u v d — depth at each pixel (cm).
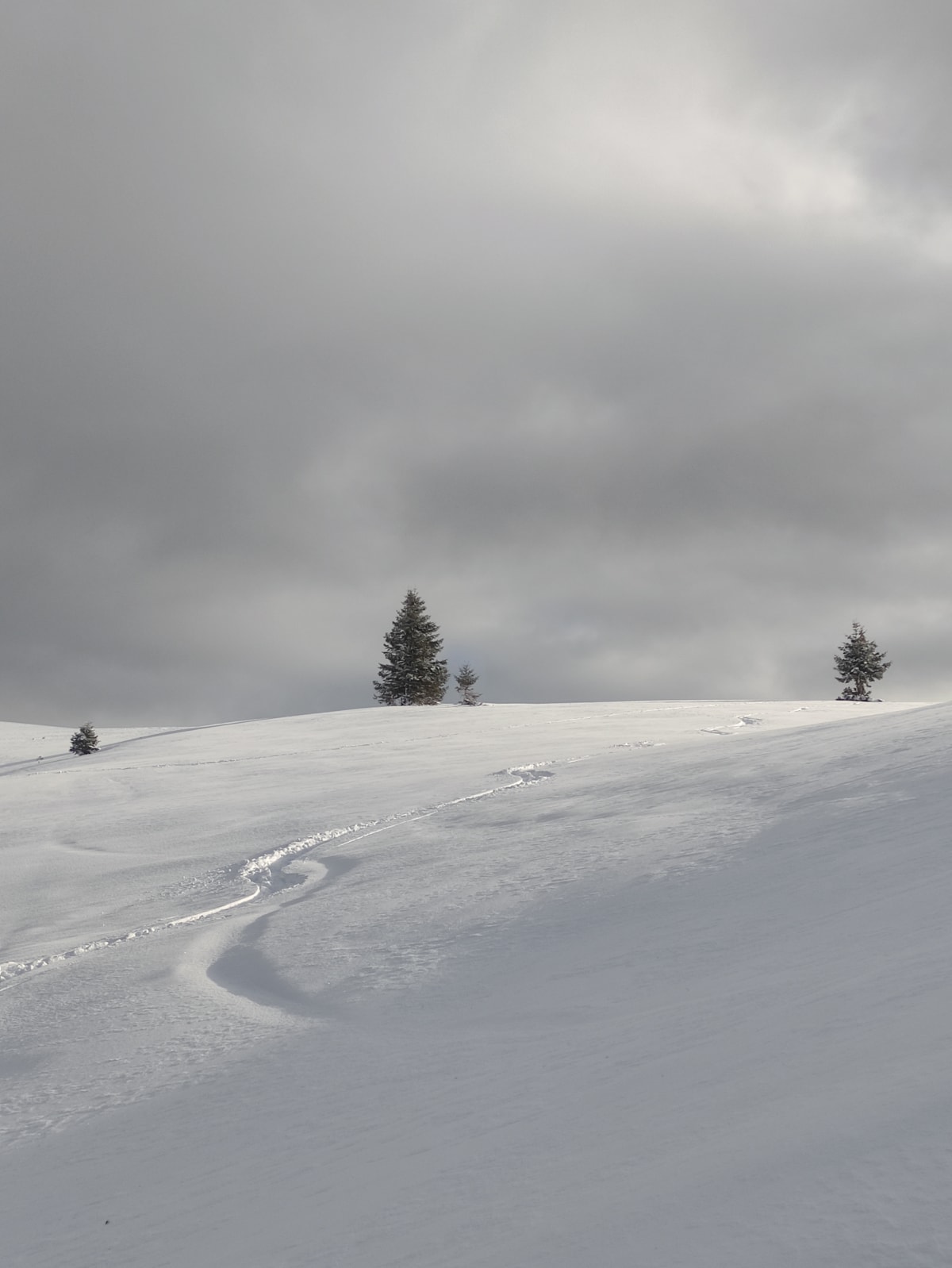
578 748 2912
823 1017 315
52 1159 399
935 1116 199
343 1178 290
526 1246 198
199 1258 254
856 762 1184
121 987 784
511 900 834
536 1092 330
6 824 2427
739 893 675
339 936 830
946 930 407
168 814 2280
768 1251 165
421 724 4425
